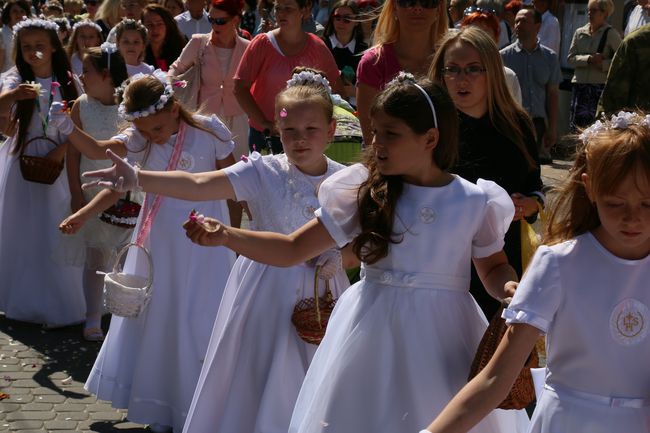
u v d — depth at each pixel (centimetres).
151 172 482
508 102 547
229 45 1019
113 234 773
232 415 521
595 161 337
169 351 613
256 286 531
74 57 1048
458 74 538
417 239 412
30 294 829
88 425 633
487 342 385
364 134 688
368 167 423
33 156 798
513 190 548
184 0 1461
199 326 611
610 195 334
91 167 780
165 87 618
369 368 411
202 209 623
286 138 528
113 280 573
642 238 335
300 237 416
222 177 513
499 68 540
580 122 1515
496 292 428
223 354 529
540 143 1470
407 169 410
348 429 407
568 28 1622
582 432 345
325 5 1822
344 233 416
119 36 974
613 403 344
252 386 523
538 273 347
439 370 408
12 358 748
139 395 614
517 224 549
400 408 405
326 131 532
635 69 811
